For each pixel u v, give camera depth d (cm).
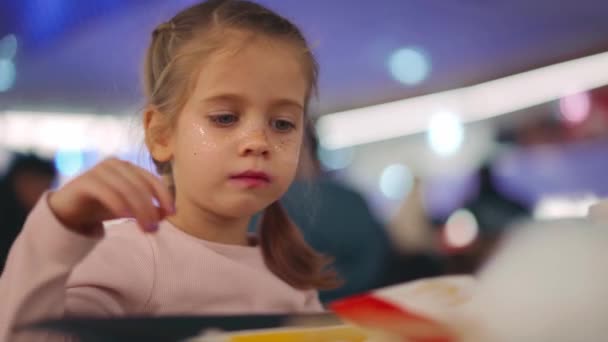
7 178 173
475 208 168
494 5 318
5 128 246
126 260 74
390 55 310
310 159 111
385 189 300
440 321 43
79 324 42
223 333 44
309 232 146
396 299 47
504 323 42
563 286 42
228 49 76
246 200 74
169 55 82
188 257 79
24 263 54
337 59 303
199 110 76
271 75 76
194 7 87
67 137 243
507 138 303
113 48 246
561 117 300
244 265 85
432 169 301
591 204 53
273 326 45
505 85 310
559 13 314
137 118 91
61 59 254
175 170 81
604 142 288
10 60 263
